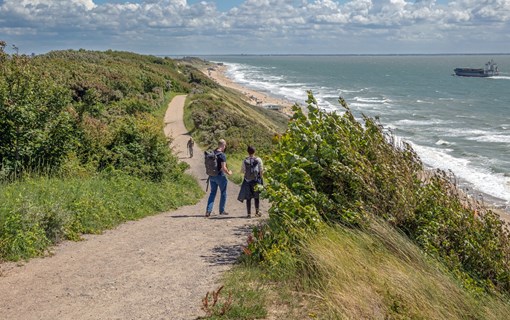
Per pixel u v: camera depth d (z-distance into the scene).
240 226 9.48
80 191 10.11
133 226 9.51
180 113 48.31
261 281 5.38
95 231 8.68
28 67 13.06
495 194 29.20
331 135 6.91
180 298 5.18
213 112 45.72
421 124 61.62
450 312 4.53
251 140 37.06
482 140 49.59
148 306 5.01
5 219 7.15
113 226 9.34
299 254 5.58
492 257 6.00
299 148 6.86
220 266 6.30
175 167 18.66
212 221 10.26
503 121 64.62
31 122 12.67
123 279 5.94
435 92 114.06
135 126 17.09
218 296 5.06
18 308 5.02
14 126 12.19
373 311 4.41
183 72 93.44
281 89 121.69
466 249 5.98
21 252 6.81
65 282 5.83
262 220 9.43
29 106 12.47
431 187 6.70
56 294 5.43
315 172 6.80
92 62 60.69
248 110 63.72
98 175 13.71
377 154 6.85
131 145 16.45
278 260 5.57
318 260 5.26
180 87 69.12
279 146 7.13
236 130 39.72
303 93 109.88
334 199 6.70
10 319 4.75
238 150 34.16
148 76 60.88
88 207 9.27
